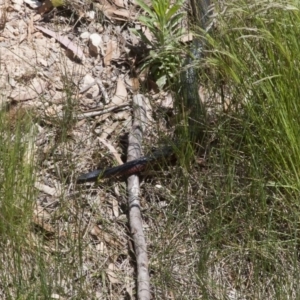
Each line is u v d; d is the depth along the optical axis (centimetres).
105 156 781
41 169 749
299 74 696
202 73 789
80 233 680
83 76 856
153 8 913
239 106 762
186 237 713
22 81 820
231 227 704
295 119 699
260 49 738
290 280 666
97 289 665
